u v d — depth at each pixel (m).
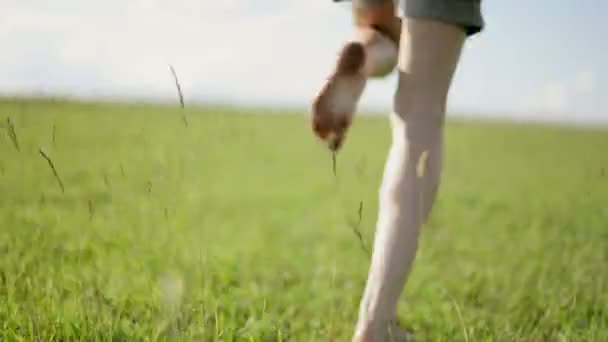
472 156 16.33
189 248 3.95
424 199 1.76
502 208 7.65
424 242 4.91
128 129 13.34
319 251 4.77
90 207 2.14
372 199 8.20
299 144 16.66
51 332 2.10
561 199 8.45
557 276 3.38
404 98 1.78
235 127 18.44
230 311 2.62
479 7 1.76
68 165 8.88
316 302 3.12
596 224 6.20
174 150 11.22
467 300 3.22
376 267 1.77
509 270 3.98
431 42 1.73
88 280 2.79
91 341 2.06
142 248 3.74
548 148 21.50
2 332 2.03
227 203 7.07
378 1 1.87
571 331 2.45
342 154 15.06
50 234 3.64
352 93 1.75
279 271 3.91
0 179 5.89
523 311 2.82
